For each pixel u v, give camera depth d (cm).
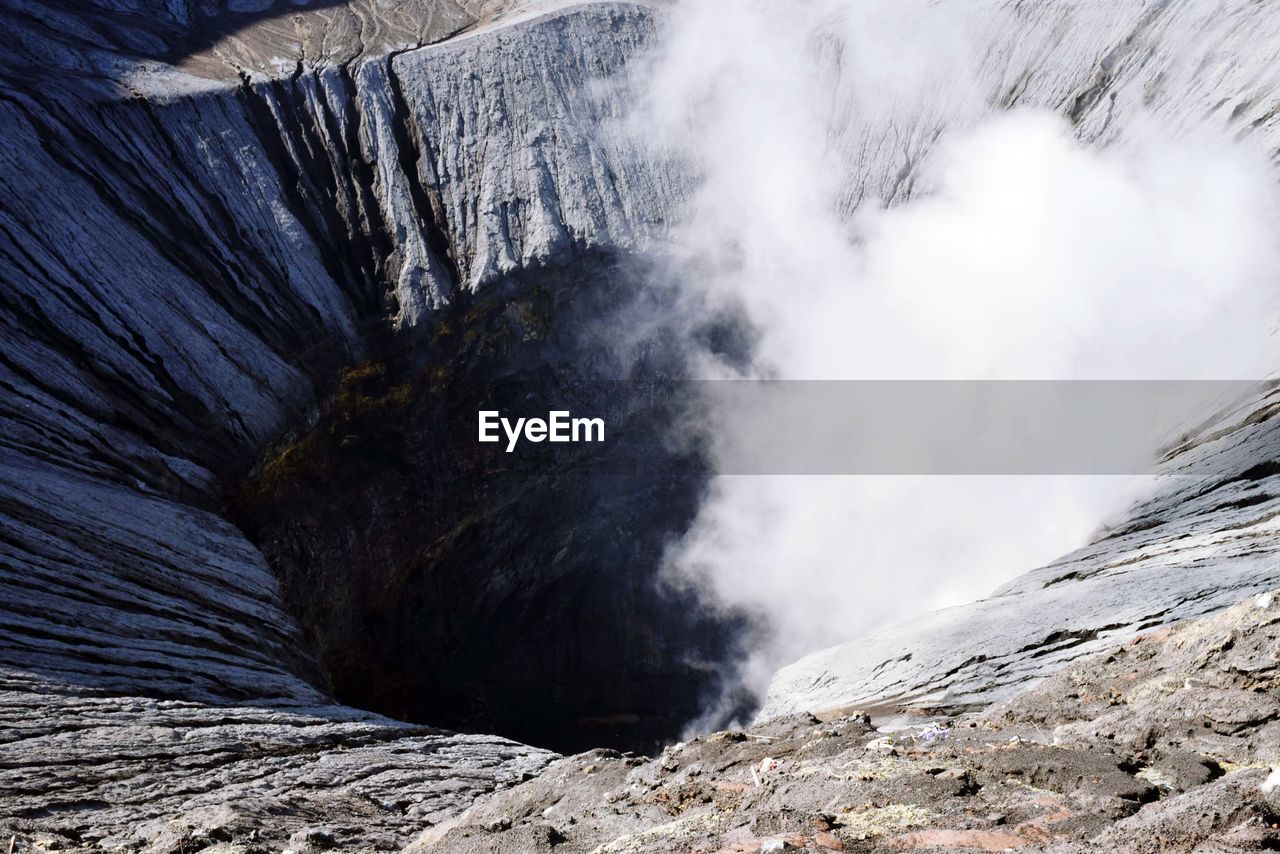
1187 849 618
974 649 2078
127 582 3038
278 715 2673
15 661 2516
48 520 3042
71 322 3800
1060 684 1163
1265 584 1730
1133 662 1136
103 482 3441
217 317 4138
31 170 4031
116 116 4375
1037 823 713
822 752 1063
